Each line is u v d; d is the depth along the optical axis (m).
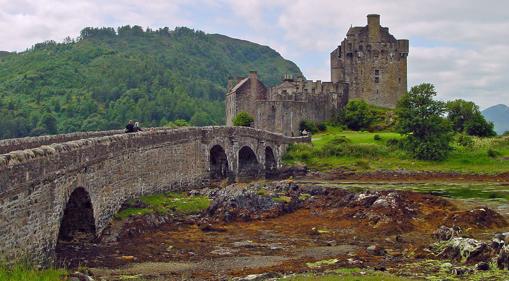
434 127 114.50
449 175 106.19
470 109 141.88
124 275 35.06
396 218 53.88
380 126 148.50
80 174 37.97
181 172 64.44
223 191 61.34
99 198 42.59
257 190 66.81
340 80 167.88
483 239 45.78
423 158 113.50
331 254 42.00
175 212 53.34
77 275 30.92
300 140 120.62
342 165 110.88
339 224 54.44
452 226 51.22
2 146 42.75
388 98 166.25
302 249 44.12
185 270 36.88
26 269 27.38
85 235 41.59
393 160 113.88
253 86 153.50
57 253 38.97
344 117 152.50
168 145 60.81
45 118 185.75
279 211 59.06
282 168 108.56
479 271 34.75
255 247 44.66
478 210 54.41
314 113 152.12
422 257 39.72
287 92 151.25
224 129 79.56
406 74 167.62
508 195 78.12
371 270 35.62
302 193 69.81
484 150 117.06
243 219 55.84
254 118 150.12
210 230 50.56
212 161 80.88
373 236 49.28
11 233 27.23
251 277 33.59
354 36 167.00
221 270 36.94
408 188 89.38
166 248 43.03
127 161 49.91
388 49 166.38
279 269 36.53
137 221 47.03
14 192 27.56
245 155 95.06
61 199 34.09
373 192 66.12
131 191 51.31
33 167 29.83
